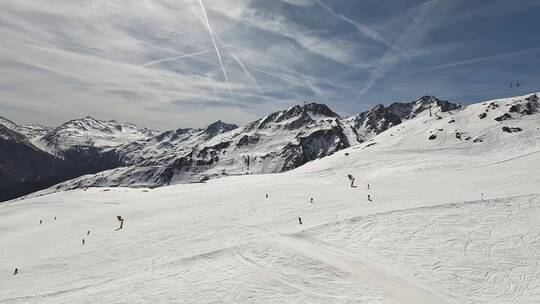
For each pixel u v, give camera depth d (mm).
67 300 37344
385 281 34500
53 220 85188
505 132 111250
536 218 43469
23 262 54219
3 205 114250
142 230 62906
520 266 35312
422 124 137125
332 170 112812
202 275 38688
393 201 56781
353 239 43250
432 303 31016
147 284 38375
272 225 53156
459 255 37812
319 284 34812
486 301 31000
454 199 52406
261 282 35969
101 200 106812
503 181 61188
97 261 50625
